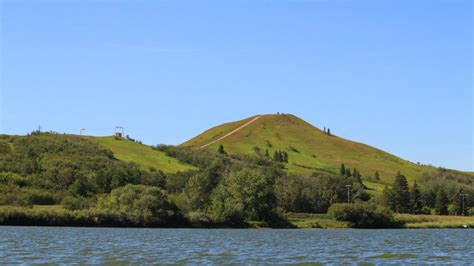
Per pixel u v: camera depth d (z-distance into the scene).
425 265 61.25
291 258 67.25
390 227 189.50
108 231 126.06
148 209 154.88
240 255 70.06
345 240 107.00
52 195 179.00
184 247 81.75
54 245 80.25
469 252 79.62
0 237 94.69
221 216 166.50
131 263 59.56
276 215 178.00
